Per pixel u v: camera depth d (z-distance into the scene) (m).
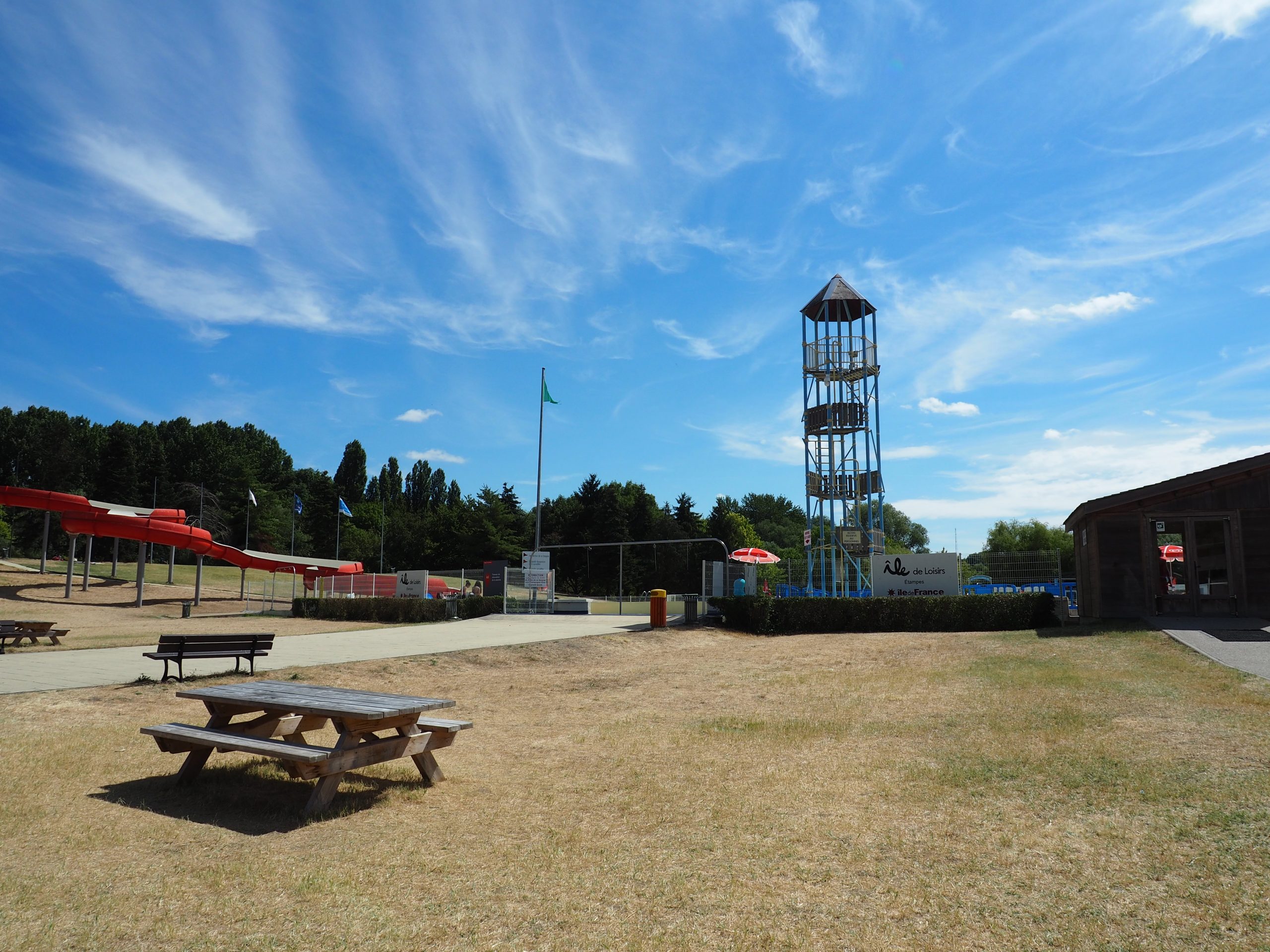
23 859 5.29
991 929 4.18
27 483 106.00
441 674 15.77
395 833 5.91
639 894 4.69
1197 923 4.13
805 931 4.19
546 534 91.31
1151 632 16.83
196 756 7.21
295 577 49.09
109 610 38.56
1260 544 19.11
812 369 33.97
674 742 9.03
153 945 4.05
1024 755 7.62
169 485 97.75
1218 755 7.11
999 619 22.38
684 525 91.56
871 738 8.88
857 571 32.50
